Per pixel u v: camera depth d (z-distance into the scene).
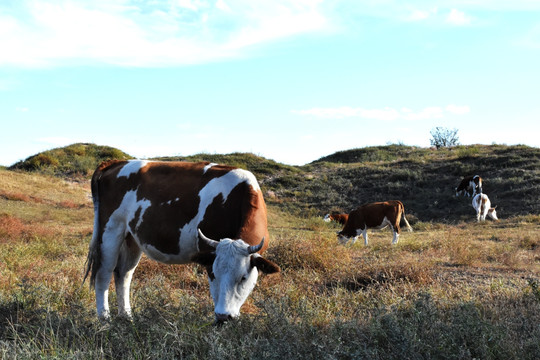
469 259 9.38
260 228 5.07
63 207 24.80
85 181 32.94
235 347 4.10
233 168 5.54
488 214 23.22
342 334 4.31
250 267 4.54
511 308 5.27
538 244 12.86
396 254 10.67
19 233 14.10
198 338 4.37
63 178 33.16
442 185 30.33
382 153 43.53
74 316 5.16
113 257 5.87
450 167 32.66
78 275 7.79
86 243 12.53
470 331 4.06
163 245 5.48
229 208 5.22
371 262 8.60
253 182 5.36
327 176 34.94
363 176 33.84
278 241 9.53
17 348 4.10
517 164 31.05
